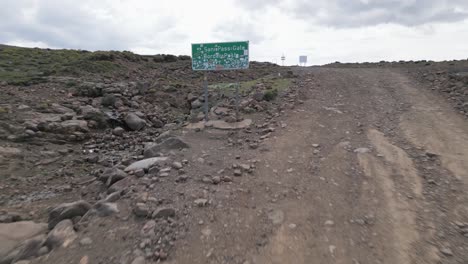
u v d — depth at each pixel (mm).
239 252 3473
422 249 3434
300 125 9055
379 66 23766
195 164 6281
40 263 3334
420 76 15672
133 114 14336
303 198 4785
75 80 19016
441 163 5977
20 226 4441
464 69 15219
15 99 13586
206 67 9891
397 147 6984
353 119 9492
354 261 3270
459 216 4113
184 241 3678
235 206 4570
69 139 11203
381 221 4055
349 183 5281
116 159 9875
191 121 10648
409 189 4969
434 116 9266
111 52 29578
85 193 6574
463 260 3234
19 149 9406
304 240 3676
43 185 7801
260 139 8062
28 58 25453
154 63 30625
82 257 3396
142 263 3246
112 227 3996
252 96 12438
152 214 4223
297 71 20219
